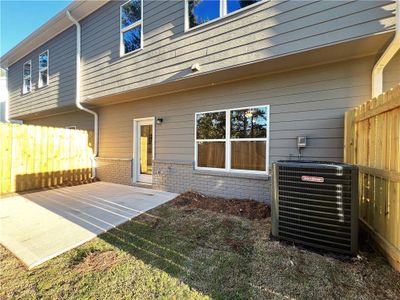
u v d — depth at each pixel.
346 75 4.14
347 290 2.20
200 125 6.13
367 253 2.84
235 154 5.49
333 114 4.26
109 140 8.80
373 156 3.09
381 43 3.48
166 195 6.30
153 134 7.24
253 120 5.20
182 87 6.11
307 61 4.21
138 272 2.62
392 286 2.23
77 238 3.57
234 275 2.51
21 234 3.74
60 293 2.29
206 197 5.73
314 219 2.96
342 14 3.42
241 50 4.42
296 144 4.62
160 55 5.75
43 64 10.02
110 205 5.36
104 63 7.25
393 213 2.55
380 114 2.89
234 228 3.79
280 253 2.92
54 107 9.34
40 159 7.65
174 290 2.29
